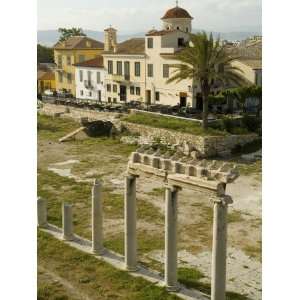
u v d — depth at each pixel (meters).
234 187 34.28
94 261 21.64
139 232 25.70
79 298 18.58
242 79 51.31
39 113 70.25
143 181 36.34
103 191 33.66
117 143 50.91
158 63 60.69
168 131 47.03
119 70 67.62
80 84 77.06
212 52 43.84
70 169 40.31
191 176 17.50
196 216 28.33
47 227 26.17
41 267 21.23
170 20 63.81
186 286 19.31
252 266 21.38
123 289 19.16
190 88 56.25
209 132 44.75
